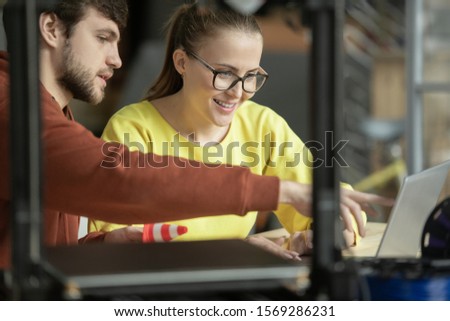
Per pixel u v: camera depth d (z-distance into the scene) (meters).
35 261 1.37
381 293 1.54
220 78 2.68
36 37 1.34
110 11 2.44
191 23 2.71
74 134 2.09
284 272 1.43
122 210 2.04
